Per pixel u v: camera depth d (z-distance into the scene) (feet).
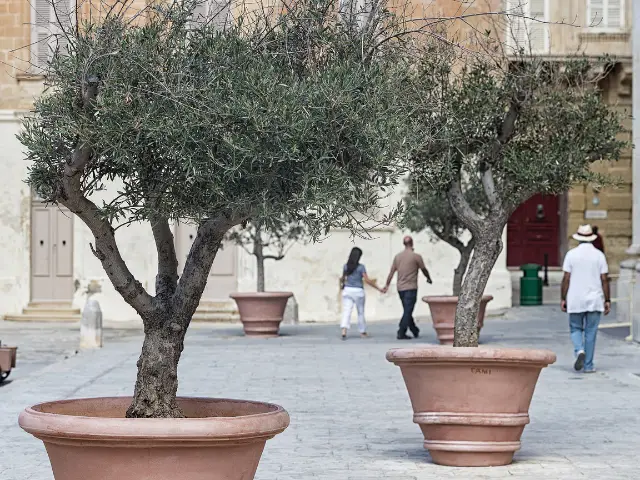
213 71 25.80
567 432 45.16
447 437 37.47
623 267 94.94
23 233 120.78
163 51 25.96
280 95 24.61
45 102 26.32
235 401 28.45
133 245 118.83
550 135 45.42
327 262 117.50
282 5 29.68
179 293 28.32
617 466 37.73
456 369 36.73
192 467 24.67
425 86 39.68
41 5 118.01
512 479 35.32
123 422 24.25
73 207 26.50
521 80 44.52
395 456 39.88
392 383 61.72
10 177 120.37
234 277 118.01
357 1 29.81
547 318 110.01
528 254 135.54
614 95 127.95
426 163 41.47
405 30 33.37
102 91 25.32
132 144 24.84
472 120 43.21
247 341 91.25
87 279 119.03
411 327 92.43
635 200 89.40
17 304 120.67
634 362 70.90
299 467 37.83
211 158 24.29
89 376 66.49
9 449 41.91
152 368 28.19
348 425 47.26
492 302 119.34
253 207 25.12
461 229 88.12
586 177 44.78
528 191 43.34
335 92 25.11
